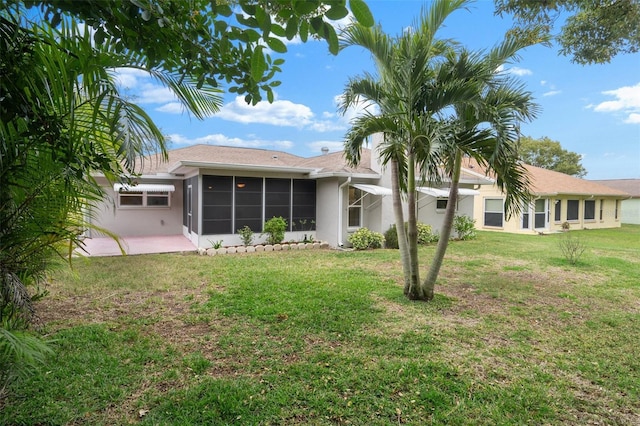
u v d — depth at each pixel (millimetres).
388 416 3123
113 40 2189
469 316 5848
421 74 5691
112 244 13391
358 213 14781
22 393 3270
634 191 33656
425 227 14789
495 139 5348
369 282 7883
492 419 3111
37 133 2105
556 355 4469
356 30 5809
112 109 2486
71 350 4254
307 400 3330
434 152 5258
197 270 9031
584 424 3092
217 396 3350
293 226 14312
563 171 37156
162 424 2945
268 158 16578
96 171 2930
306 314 5711
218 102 3377
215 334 4898
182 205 16641
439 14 5684
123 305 6152
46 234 2707
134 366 3920
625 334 5199
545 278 8781
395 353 4375
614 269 9938
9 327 2678
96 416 3035
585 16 5863
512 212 6277
